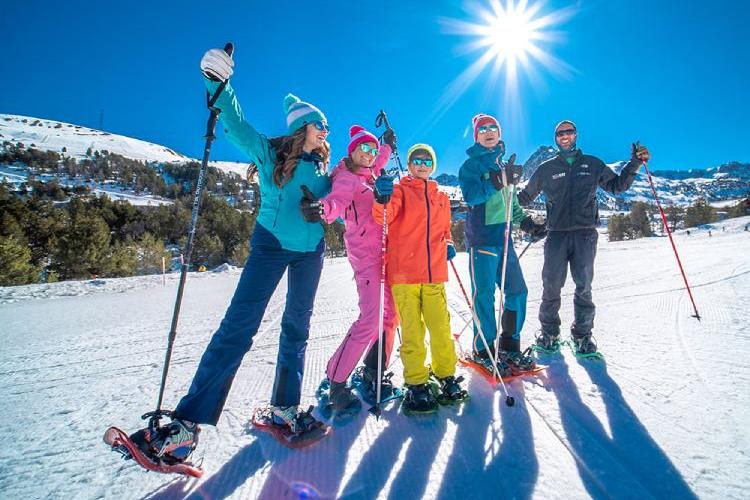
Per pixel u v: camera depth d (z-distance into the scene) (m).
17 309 7.48
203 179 1.87
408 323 2.37
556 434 1.95
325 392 2.54
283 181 2.00
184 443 1.75
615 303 4.98
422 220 2.37
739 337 3.25
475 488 1.59
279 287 8.48
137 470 1.83
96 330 5.14
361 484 1.66
